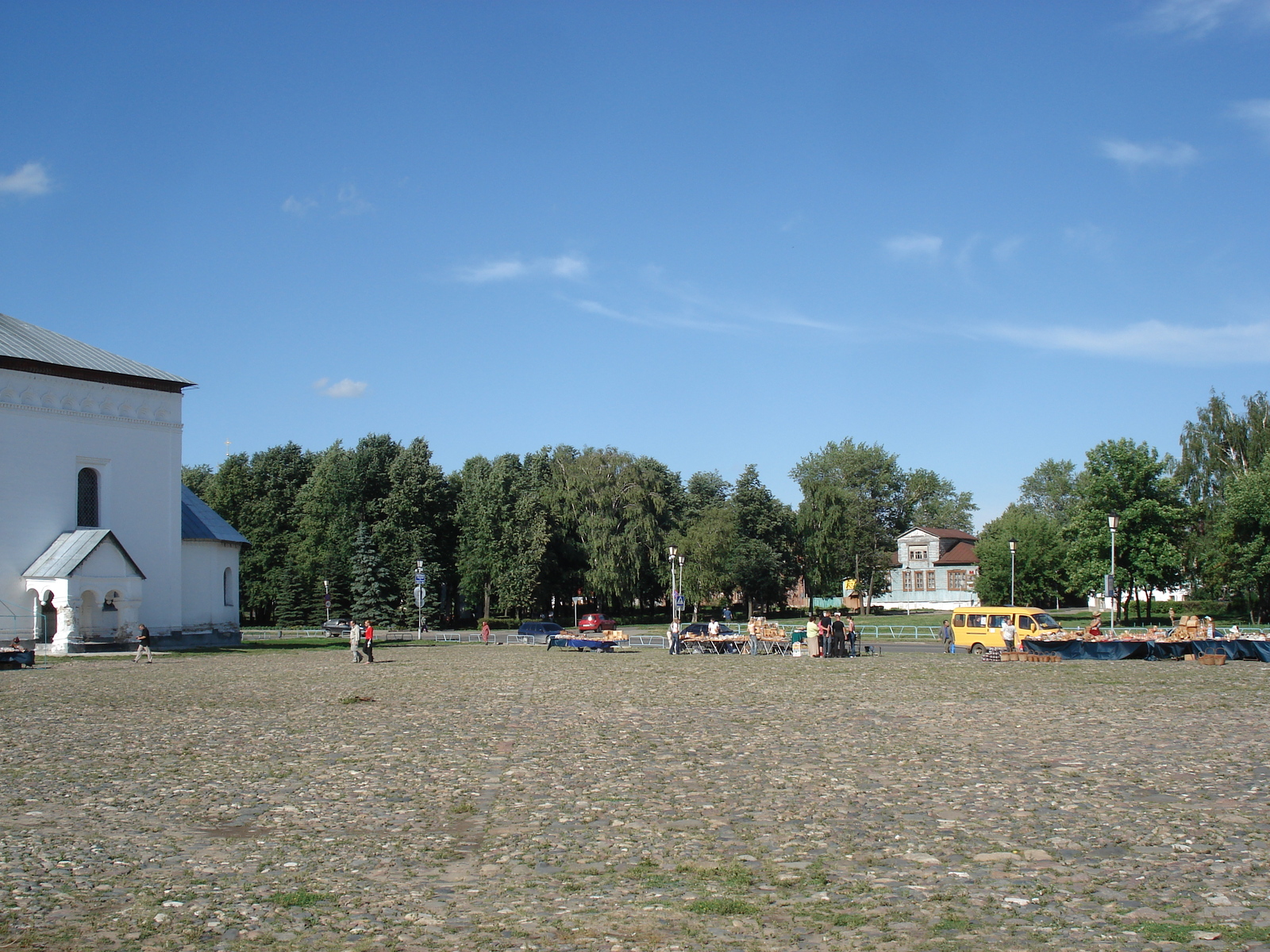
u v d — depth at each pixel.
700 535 95.38
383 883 10.04
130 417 58.62
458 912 9.09
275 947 8.24
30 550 54.41
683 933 8.42
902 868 10.20
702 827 12.10
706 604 103.62
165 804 13.94
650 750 18.02
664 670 39.53
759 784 14.65
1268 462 77.38
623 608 114.38
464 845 11.49
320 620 99.50
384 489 102.19
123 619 55.62
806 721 21.95
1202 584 81.25
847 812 12.67
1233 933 8.13
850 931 8.38
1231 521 75.56
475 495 100.00
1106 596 54.81
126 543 58.09
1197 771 15.06
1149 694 26.70
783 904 9.14
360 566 93.12
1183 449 88.69
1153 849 10.73
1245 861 10.21
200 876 10.36
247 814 13.24
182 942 8.40
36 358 54.66
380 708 25.72
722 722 22.06
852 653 49.28
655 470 114.44
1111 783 14.24
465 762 17.02
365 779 15.55
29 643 52.81
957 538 128.38
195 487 128.38
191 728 22.00
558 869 10.45
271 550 105.19
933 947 7.95
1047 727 20.19
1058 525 108.44
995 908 8.88
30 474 54.53
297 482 111.31
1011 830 11.63
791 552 112.38
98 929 8.73
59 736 20.97
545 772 15.93
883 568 121.38
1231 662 39.78
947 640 51.66
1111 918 8.57
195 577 63.22
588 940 8.30
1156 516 78.12
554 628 70.19
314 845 11.59
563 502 102.06
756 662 45.06
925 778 14.80
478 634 84.75
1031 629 45.12
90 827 12.57
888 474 138.50
